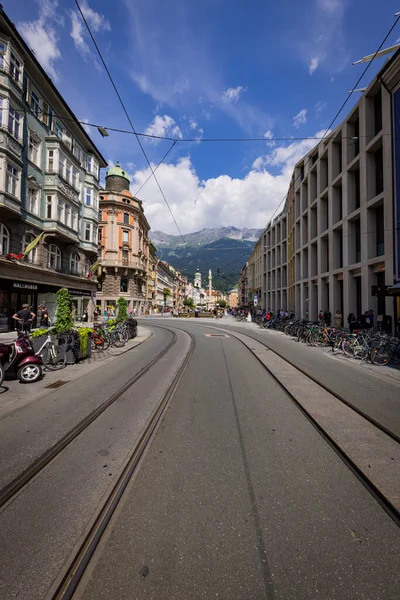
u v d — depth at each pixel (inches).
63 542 86.0
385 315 590.2
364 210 677.3
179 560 79.1
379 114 671.1
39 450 143.4
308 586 71.2
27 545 84.9
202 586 71.1
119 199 1898.4
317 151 1020.5
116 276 1860.2
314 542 85.4
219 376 299.1
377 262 625.9
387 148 586.9
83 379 287.9
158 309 3056.1
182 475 121.4
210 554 81.0
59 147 844.0
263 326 1040.8
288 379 282.7
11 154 642.2
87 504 103.3
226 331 879.7
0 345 270.1
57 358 338.3
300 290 1175.6
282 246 1533.0
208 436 159.2
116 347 516.4
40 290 818.8
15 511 99.9
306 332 583.8
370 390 250.5
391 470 124.0
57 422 178.7
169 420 182.1
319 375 303.1
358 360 399.5
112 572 75.6
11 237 682.8
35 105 770.2
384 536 88.0
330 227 856.3
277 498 106.2
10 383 273.6
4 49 629.3
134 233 1945.1
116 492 110.2
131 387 257.9
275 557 80.0
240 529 90.5
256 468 126.9
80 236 1043.9
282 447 146.7
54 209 824.3
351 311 748.0
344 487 113.5
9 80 636.7
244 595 68.7
